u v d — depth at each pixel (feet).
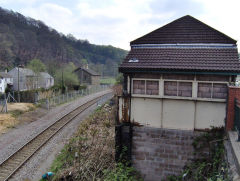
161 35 28.89
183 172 25.67
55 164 32.35
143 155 27.61
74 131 49.26
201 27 28.09
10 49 203.41
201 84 25.08
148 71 25.48
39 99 92.53
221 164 20.34
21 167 30.86
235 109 22.06
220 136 24.41
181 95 25.86
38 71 138.62
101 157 31.04
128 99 27.43
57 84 134.41
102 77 271.69
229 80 24.13
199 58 25.45
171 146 26.45
